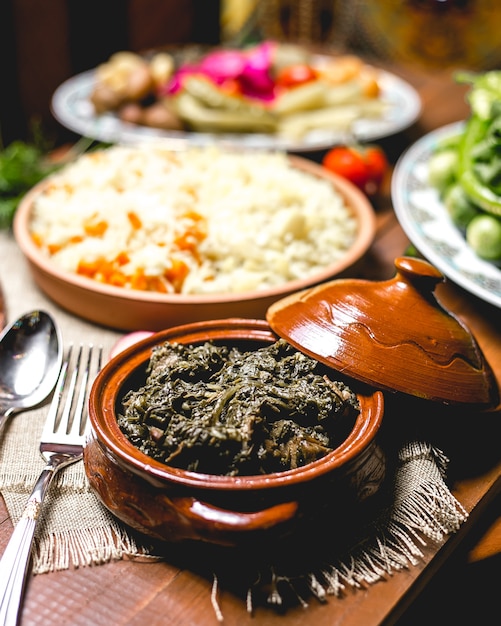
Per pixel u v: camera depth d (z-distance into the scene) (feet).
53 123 4.75
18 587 1.26
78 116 3.11
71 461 1.52
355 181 2.59
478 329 1.99
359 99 3.21
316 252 2.11
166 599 1.29
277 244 2.05
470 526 1.51
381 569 1.34
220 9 5.31
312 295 1.60
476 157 2.15
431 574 1.40
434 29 4.73
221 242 2.02
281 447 1.34
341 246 2.16
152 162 2.31
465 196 2.16
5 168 2.50
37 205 2.22
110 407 1.38
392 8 4.80
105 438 1.31
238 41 4.90
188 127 3.04
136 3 4.83
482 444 1.63
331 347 1.49
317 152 2.86
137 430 1.36
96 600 1.29
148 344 1.52
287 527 1.24
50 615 1.26
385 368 1.47
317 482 1.26
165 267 1.92
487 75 2.41
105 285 1.89
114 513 1.36
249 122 2.99
